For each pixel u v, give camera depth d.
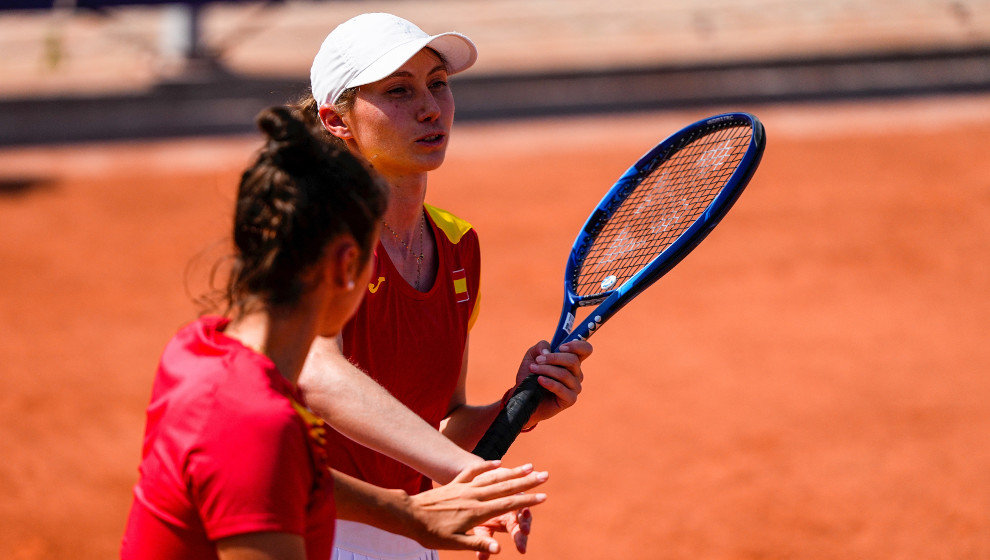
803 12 89.81
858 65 74.56
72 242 47.09
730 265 41.97
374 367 9.02
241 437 5.59
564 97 72.88
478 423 10.11
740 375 31.42
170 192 55.47
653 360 32.88
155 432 5.95
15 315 37.88
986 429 27.31
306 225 5.88
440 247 9.55
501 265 42.72
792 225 46.56
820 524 22.69
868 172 54.66
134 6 71.56
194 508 5.73
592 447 26.81
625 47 82.25
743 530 22.47
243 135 68.62
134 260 44.53
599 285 10.37
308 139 5.99
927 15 87.25
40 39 86.25
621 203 10.84
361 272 6.26
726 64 74.06
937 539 21.95
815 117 68.06
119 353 34.34
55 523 22.83
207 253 6.73
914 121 65.69
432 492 7.39
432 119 8.91
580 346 9.13
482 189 54.50
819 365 32.06
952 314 36.09
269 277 5.97
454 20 91.81
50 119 70.69
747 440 26.94
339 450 9.03
